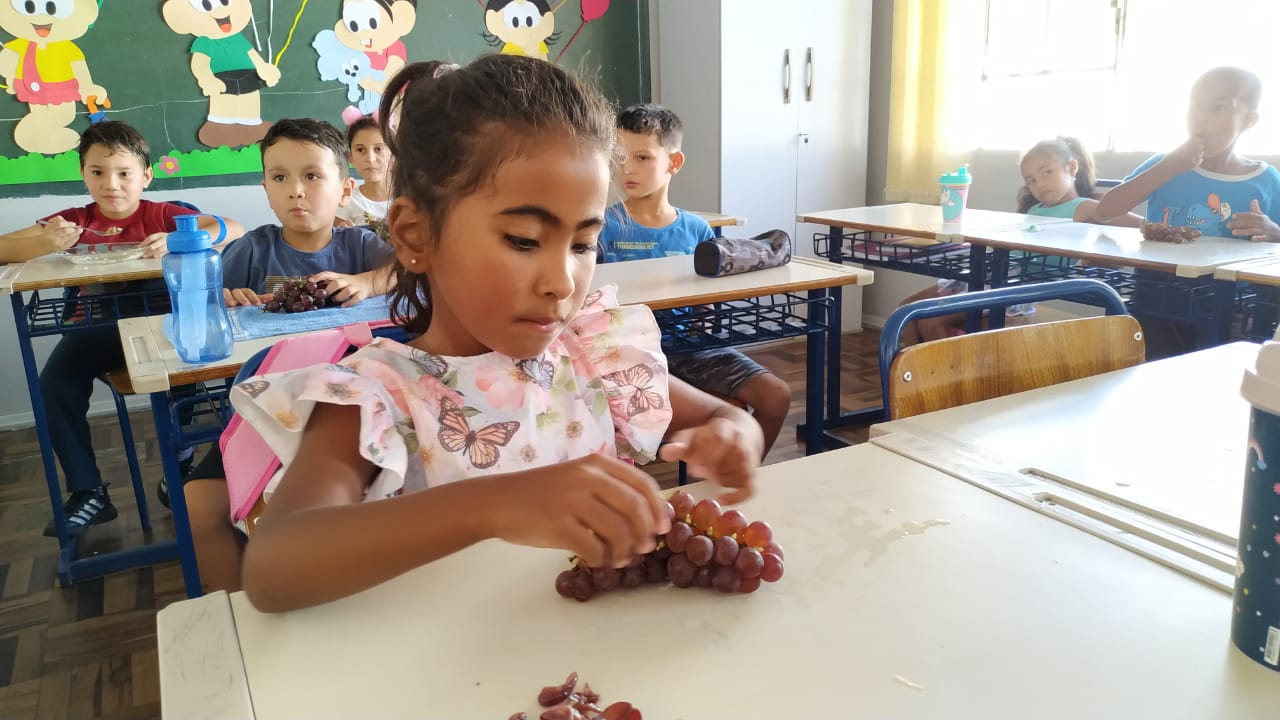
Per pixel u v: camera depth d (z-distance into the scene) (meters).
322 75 3.54
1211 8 3.04
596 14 4.03
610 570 0.59
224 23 3.34
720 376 2.15
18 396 3.34
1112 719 0.47
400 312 0.91
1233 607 0.53
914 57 3.86
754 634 0.55
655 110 2.54
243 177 3.47
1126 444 0.87
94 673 1.72
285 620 0.58
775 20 3.88
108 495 2.60
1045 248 2.28
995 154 3.84
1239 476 0.79
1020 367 1.15
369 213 3.00
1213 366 1.16
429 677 0.52
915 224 2.86
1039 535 0.68
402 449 0.72
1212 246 2.18
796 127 4.04
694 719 0.47
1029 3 3.63
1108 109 3.41
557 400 0.88
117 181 2.81
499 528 0.53
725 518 0.62
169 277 1.48
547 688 0.49
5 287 2.07
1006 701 0.48
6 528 2.44
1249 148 2.94
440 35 3.73
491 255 0.67
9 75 3.08
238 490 0.84
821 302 2.12
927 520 0.71
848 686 0.50
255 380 0.72
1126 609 0.57
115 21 3.19
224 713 0.49
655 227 2.61
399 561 0.55
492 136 0.65
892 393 1.04
